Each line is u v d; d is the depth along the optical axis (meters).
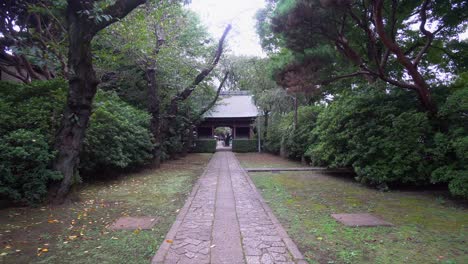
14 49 5.86
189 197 6.95
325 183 9.28
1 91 7.08
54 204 5.94
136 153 11.09
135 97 14.73
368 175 8.19
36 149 5.66
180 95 14.24
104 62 11.39
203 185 8.70
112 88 14.42
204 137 31.09
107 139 8.72
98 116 8.32
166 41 12.03
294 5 6.81
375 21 6.87
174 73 13.84
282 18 7.20
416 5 8.52
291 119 17.94
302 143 15.70
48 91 7.32
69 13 5.77
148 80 12.92
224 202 6.50
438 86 8.58
